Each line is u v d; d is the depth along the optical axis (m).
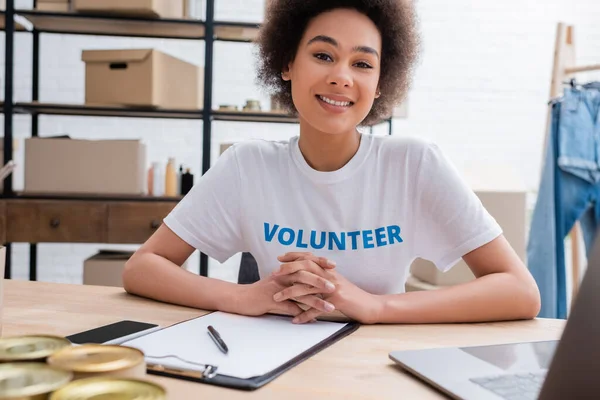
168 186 2.79
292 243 1.21
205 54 2.74
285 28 1.19
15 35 3.42
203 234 1.24
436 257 1.23
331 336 0.82
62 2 2.71
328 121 1.09
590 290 0.45
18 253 3.47
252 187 1.24
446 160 1.23
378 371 0.68
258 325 0.87
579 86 2.54
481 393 0.58
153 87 2.65
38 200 2.66
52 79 3.46
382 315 0.92
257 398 0.58
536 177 3.77
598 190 2.35
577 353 0.45
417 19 1.31
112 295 1.09
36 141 2.68
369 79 1.09
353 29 1.07
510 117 3.77
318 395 0.59
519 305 0.96
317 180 1.20
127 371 0.50
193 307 1.01
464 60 3.76
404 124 3.75
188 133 3.54
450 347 0.73
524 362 0.67
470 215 1.16
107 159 2.70
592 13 3.82
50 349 0.56
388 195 1.21
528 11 3.76
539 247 2.39
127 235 2.69
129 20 2.70
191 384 0.62
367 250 1.20
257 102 2.88
